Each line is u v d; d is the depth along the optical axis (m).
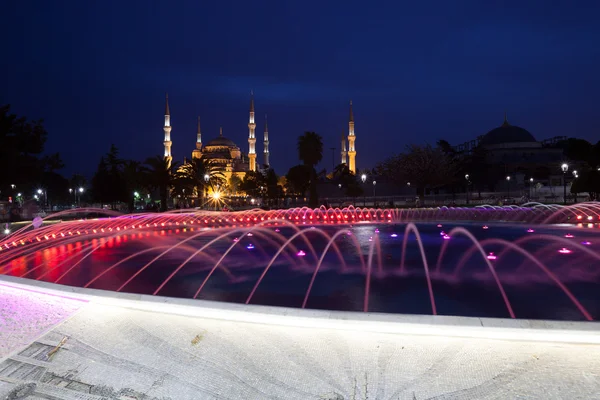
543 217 31.11
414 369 4.02
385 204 67.88
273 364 4.22
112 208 71.69
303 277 10.79
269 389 3.78
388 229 25.20
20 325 5.55
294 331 4.96
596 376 3.78
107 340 4.97
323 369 4.09
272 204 87.12
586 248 14.99
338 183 91.88
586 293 8.50
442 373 3.94
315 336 4.81
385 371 4.01
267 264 12.93
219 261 13.70
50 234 26.12
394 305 7.90
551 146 98.00
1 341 5.07
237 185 105.31
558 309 7.41
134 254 15.92
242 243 18.97
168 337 4.96
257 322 5.25
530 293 8.58
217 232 25.88
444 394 3.61
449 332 4.66
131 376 4.13
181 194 65.94
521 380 3.77
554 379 3.76
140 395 3.78
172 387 3.89
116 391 3.87
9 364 4.52
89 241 21.62
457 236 20.23
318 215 46.38
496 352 4.29
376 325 4.82
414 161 66.19
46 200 76.50
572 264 11.81
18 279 7.58
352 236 21.27
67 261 14.50
